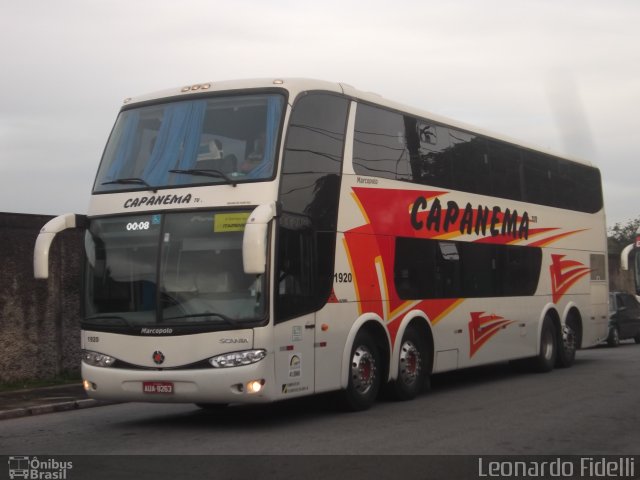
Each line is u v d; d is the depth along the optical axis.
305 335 10.55
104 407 13.51
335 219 11.33
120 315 10.46
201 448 9.12
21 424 11.63
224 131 10.68
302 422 10.94
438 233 13.84
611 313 28.36
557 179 18.45
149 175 10.85
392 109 12.95
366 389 11.92
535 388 14.70
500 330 15.64
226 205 10.22
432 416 11.33
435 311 13.56
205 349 9.88
